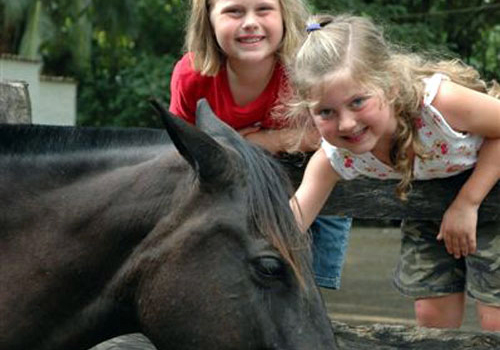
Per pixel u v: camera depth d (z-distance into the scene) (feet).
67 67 63.72
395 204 12.64
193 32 13.21
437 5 43.98
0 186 9.97
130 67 64.80
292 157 13.03
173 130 9.12
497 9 42.50
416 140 11.74
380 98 11.00
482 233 12.66
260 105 13.10
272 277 9.12
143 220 9.54
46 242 9.77
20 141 10.15
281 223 9.20
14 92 14.11
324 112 11.04
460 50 43.91
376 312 30.58
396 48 12.55
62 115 53.11
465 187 12.04
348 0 38.40
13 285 9.74
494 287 12.70
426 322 13.69
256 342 9.12
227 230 9.18
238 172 9.30
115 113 64.75
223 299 9.14
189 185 9.47
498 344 12.05
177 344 9.30
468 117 11.66
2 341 9.71
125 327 9.81
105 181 9.84
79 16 58.54
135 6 59.93
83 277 9.69
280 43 12.95
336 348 9.19
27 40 56.24
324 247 14.38
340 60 10.85
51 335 9.76
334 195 12.79
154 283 9.38
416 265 13.56
